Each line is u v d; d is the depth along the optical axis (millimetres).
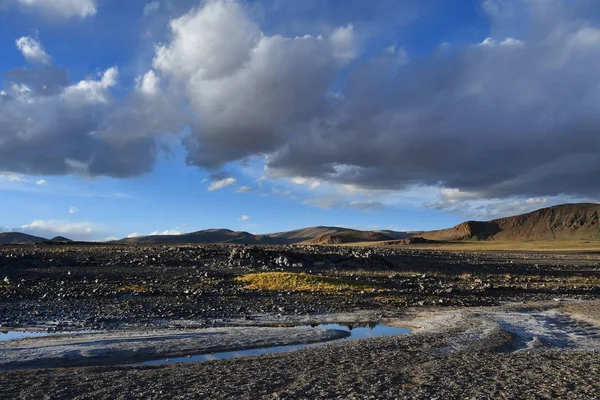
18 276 43938
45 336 20578
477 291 44781
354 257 68250
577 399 11875
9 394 12000
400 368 15180
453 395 12070
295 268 57438
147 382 13203
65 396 11875
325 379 13562
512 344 21125
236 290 38344
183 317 26828
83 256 61438
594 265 99375
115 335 20984
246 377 13789
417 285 47219
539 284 55062
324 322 27062
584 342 22500
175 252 69312
